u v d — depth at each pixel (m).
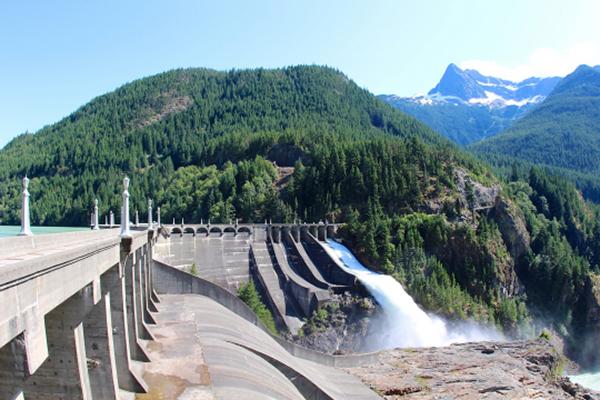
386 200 148.00
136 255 49.34
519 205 169.62
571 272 140.62
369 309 109.69
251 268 118.56
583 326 135.25
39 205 195.62
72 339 24.30
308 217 151.62
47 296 18.52
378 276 121.06
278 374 48.50
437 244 134.25
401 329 108.19
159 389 38.22
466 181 158.00
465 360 77.38
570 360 129.75
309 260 123.25
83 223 188.12
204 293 76.88
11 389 16.45
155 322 57.97
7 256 17.27
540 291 144.62
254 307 98.00
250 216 161.62
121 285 37.84
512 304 128.12
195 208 174.88
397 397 61.84
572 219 177.50
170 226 111.69
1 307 14.36
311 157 180.25
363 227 134.38
